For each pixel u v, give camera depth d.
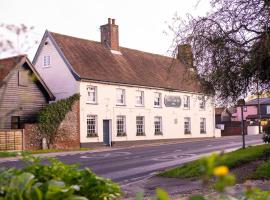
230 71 14.05
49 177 4.55
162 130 41.56
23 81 30.97
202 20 14.48
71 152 28.77
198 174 13.84
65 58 34.75
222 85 14.38
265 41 12.57
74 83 34.00
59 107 32.12
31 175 3.93
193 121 46.22
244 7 14.02
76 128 33.12
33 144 30.34
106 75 36.41
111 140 35.78
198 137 46.81
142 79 40.22
